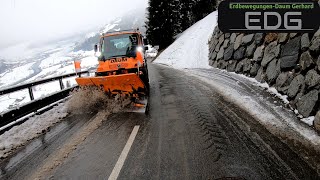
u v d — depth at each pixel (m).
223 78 14.10
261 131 5.93
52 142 6.18
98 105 9.11
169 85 13.66
